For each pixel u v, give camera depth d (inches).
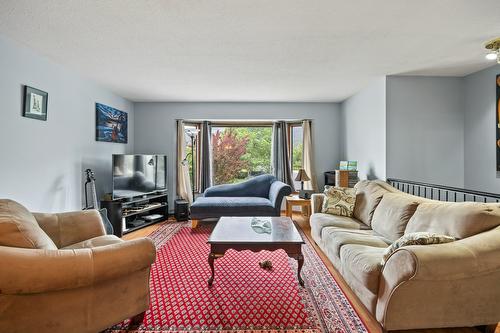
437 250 66.3
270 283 101.9
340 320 79.2
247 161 249.0
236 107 223.1
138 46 113.0
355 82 167.2
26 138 116.0
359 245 95.5
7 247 57.3
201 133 236.7
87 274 60.5
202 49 116.0
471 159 151.3
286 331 74.2
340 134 226.1
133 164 182.2
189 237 162.1
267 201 189.5
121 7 83.9
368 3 81.7
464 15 88.7
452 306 67.7
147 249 71.2
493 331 70.5
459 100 155.9
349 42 109.2
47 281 56.7
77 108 150.6
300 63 133.6
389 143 154.3
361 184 149.3
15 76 110.0
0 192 104.0
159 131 223.3
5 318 56.1
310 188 224.7
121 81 163.9
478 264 65.7
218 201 187.6
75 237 97.1
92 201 157.4
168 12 86.6
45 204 127.2
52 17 90.0
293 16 89.1
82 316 63.2
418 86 154.5
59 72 135.8
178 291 95.7
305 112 225.6
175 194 226.1
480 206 78.7
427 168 155.2
